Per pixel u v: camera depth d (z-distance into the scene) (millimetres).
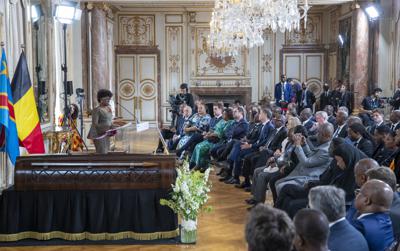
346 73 12938
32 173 4723
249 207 6086
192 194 4703
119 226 4742
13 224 4695
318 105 14266
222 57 14758
